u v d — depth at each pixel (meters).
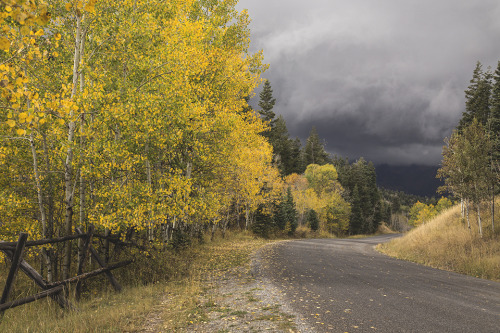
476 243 16.25
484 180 17.45
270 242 24.50
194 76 10.31
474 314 5.58
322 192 59.16
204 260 12.61
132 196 8.15
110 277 7.53
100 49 8.45
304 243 24.67
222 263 11.99
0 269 8.61
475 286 8.82
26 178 7.80
